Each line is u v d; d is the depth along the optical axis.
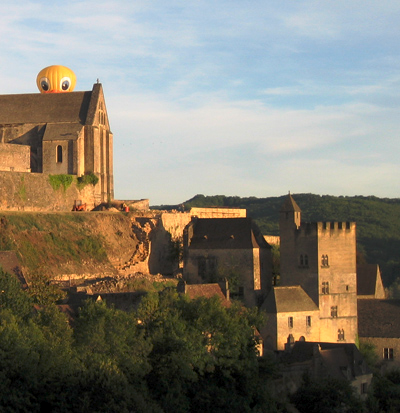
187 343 111.38
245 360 117.69
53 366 96.50
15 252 146.00
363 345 164.62
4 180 166.00
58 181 179.00
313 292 165.38
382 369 156.75
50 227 162.75
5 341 94.81
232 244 172.62
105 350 103.94
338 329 165.75
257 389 117.25
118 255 169.50
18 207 168.38
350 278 168.25
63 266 155.00
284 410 121.25
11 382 93.31
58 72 199.88
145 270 172.50
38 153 189.25
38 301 117.06
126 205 191.00
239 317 123.62
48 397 94.50
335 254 167.25
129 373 102.75
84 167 189.25
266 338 156.50
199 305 120.81
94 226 171.12
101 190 193.12
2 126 192.25
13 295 107.38
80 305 118.12
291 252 169.12
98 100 193.12
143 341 107.62
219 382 115.06
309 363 136.62
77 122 189.88
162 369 107.56
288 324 157.75
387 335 165.38
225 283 151.75
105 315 108.19
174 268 180.25
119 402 95.75
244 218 177.38
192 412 110.56
